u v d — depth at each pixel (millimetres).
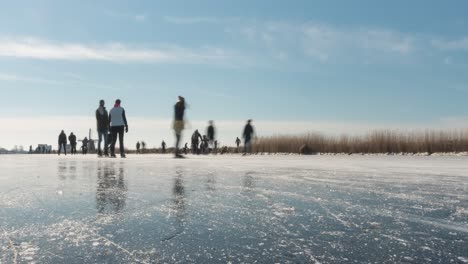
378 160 11562
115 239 1634
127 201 2633
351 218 2111
